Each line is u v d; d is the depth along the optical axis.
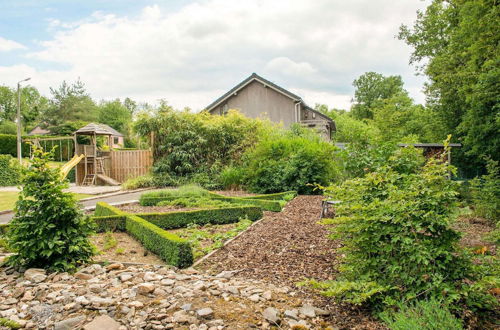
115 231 6.69
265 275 4.02
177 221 6.94
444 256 2.92
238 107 23.78
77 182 18.05
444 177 3.13
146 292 3.15
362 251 3.27
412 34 20.89
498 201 7.54
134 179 15.45
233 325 2.60
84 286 3.40
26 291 3.34
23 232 4.00
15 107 50.66
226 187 13.92
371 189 3.61
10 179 18.98
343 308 3.04
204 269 4.32
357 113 53.78
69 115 39.34
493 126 13.13
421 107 29.06
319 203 9.36
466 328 2.60
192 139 15.65
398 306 2.68
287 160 12.47
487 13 11.22
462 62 16.00
